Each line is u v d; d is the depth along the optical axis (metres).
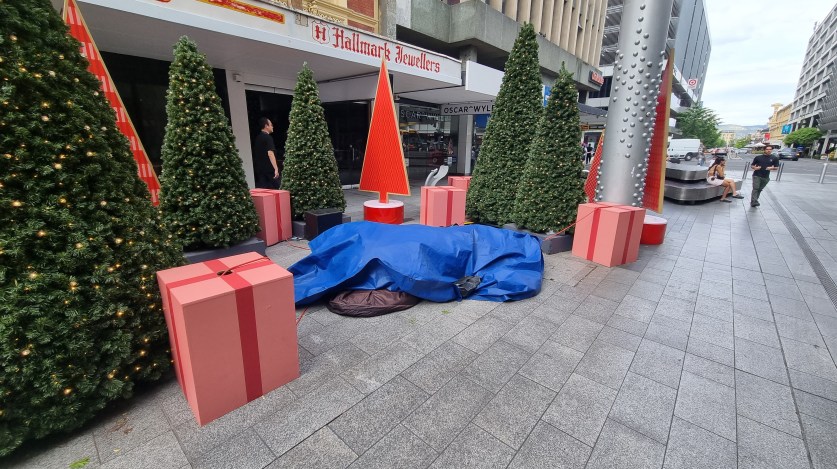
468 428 2.21
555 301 4.02
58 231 1.94
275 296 2.35
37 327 1.83
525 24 6.60
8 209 1.80
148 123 7.95
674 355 3.03
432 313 3.68
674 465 1.98
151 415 2.25
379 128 7.01
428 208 6.64
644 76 5.64
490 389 2.56
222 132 4.58
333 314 3.62
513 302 3.98
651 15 5.43
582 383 2.65
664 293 4.28
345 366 2.79
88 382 2.03
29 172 1.87
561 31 21.78
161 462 1.94
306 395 2.46
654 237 6.35
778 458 2.04
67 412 1.98
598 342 3.21
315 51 6.97
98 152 2.14
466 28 14.63
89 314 2.03
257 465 1.93
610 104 6.07
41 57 1.89
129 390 2.24
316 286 3.88
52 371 1.89
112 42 6.45
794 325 3.55
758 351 3.10
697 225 7.98
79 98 2.05
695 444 2.12
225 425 2.19
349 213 8.20
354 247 4.09
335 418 2.27
